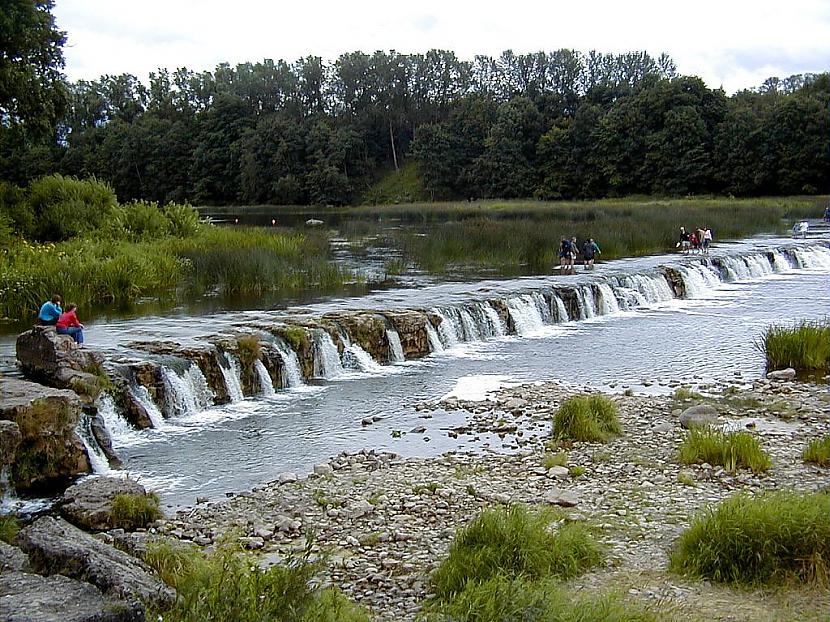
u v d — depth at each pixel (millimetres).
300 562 9383
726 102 106688
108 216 46969
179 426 18016
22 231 43906
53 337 17922
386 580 10117
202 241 42656
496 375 22578
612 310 32812
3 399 14695
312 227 66688
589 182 110688
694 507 12438
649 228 50156
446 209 100000
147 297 31250
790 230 59344
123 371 18188
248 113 132000
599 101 125062
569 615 8477
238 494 13727
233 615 7852
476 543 10367
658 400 19344
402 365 24031
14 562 8227
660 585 9664
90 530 12039
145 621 6543
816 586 9438
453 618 8508
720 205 82750
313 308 27422
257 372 20891
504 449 15961
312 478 14297
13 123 48000
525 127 119062
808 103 92875
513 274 36500
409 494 13328
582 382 21594
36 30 46906
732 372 22344
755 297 35812
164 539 11289
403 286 33000
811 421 17344
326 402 19938
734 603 9156
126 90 154125
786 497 10891
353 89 141000
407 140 139875
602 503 12734
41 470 14570
